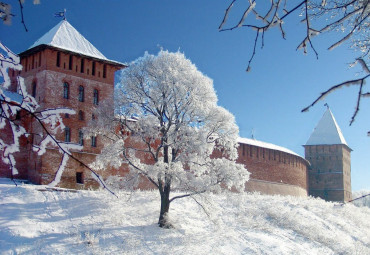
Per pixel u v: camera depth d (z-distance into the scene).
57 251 24.62
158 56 33.56
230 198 35.22
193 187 31.47
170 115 32.97
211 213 31.55
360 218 47.44
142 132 33.03
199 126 33.25
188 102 32.19
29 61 40.34
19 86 3.72
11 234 26.12
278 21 3.49
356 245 34.97
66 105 38.97
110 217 30.53
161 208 31.52
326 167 79.62
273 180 58.88
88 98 40.56
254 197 45.00
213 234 31.16
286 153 62.56
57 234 27.19
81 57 40.56
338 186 78.38
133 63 33.69
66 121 38.41
